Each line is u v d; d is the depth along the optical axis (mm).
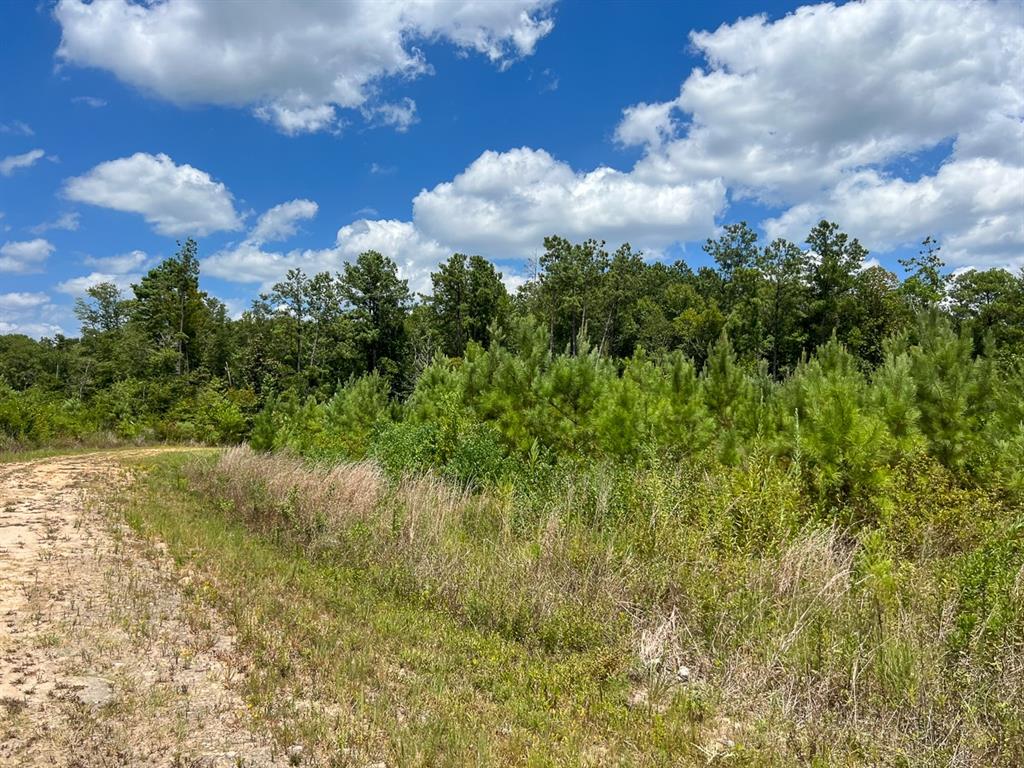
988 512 7121
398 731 4250
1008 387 9484
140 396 39375
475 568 7809
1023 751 3973
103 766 3596
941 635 4930
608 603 6566
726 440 9617
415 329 65562
